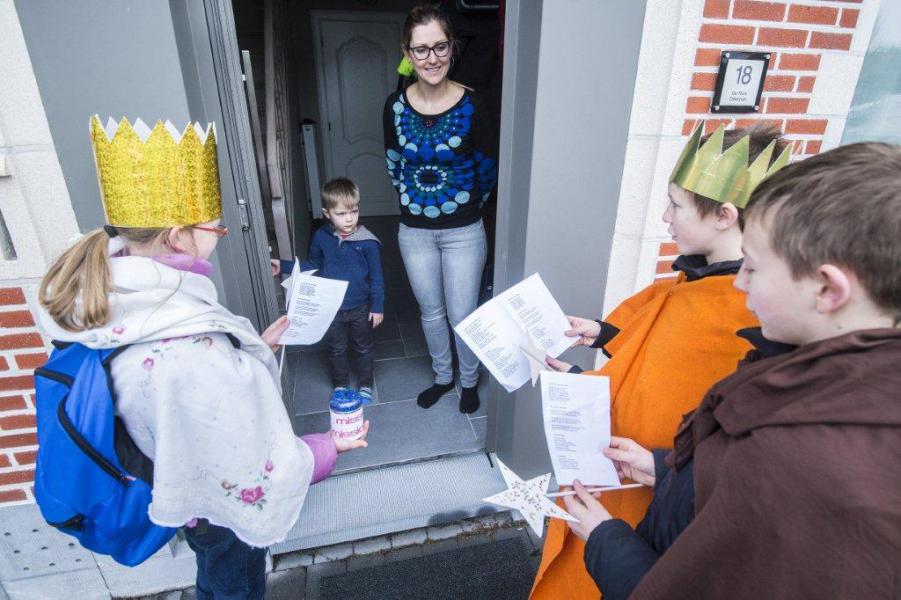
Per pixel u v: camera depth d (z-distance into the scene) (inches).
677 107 66.0
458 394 111.7
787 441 20.2
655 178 68.9
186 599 72.8
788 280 22.3
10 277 55.4
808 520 18.9
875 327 20.8
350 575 75.0
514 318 55.6
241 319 42.7
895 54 72.3
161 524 36.7
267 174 100.3
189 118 53.4
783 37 66.5
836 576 18.3
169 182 37.3
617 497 47.0
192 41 55.7
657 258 73.7
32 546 67.7
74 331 34.6
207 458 37.1
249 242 71.1
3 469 62.9
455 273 92.7
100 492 36.1
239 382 36.9
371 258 101.0
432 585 73.6
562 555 52.3
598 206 71.1
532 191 67.8
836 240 20.0
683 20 61.9
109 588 72.3
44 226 54.9
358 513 82.0
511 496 39.7
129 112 52.1
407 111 83.2
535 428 83.7
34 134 51.4
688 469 30.7
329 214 96.3
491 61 101.6
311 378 118.3
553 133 65.4
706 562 22.5
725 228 38.8
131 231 37.4
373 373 119.6
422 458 93.0
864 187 19.5
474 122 81.3
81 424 34.1
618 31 62.3
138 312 35.0
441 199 87.4
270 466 39.6
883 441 18.3
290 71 198.5
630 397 44.9
